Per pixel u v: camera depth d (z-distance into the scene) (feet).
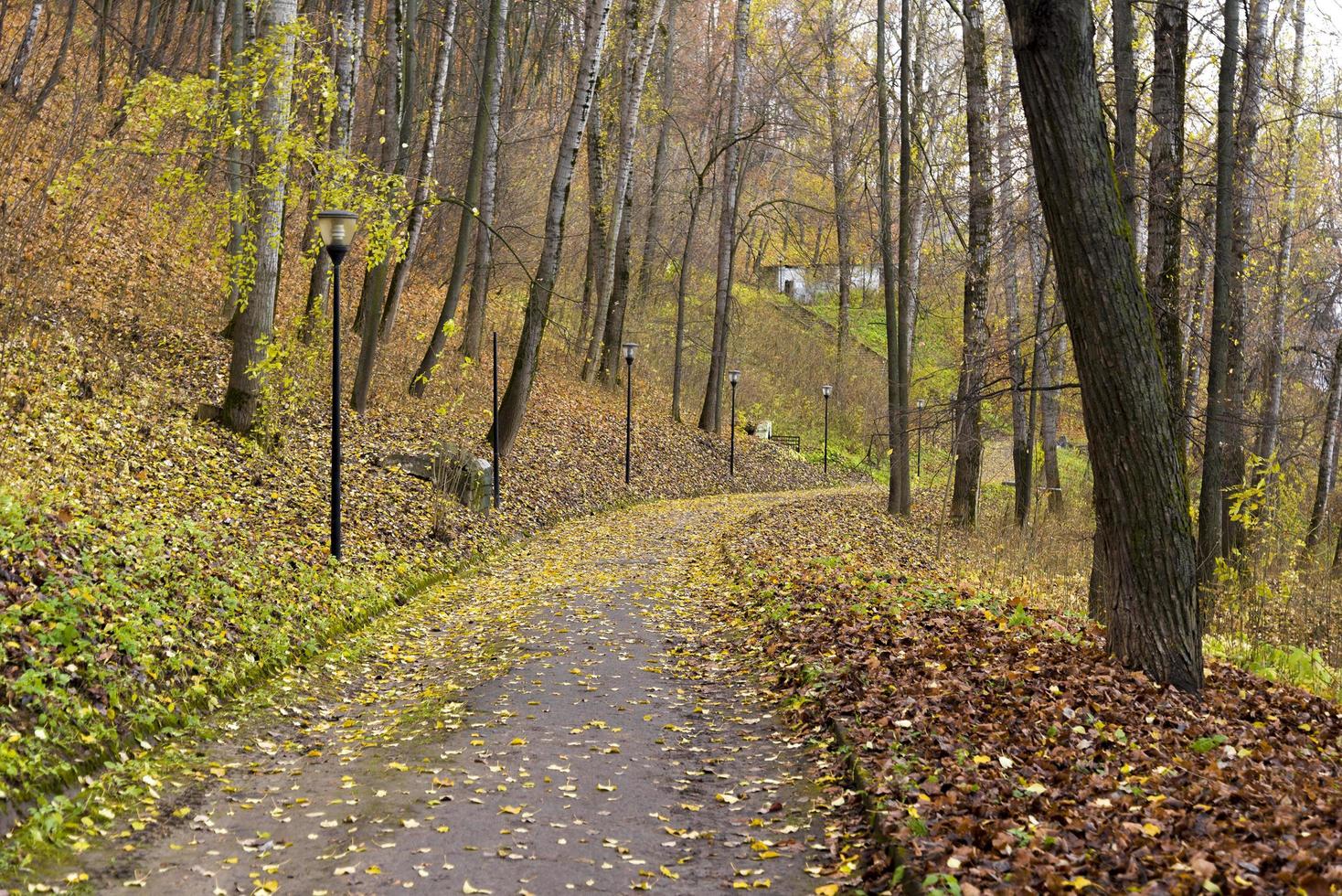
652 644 36.94
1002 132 62.75
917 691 25.45
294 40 51.34
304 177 67.41
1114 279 25.70
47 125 72.64
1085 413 26.94
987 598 39.86
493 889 16.52
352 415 71.36
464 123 121.49
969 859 15.66
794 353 184.14
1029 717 23.03
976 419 74.18
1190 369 52.03
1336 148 84.33
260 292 52.75
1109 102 49.62
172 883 16.72
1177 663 26.20
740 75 120.37
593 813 20.27
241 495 44.68
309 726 26.86
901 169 85.87
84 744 20.94
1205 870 14.05
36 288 52.01
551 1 117.70
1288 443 68.95
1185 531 26.35
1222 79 44.83
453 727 26.32
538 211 133.90
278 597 34.81
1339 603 49.42
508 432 79.36
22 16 87.10
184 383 57.47
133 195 73.36
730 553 58.95
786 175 197.57
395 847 18.31
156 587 29.37
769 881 16.83
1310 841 14.89
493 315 121.39
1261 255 62.18
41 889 15.97
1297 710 26.81
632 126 112.16
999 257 62.49
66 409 43.68
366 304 73.31
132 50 85.20
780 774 22.68
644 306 151.02
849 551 61.82
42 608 23.58
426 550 51.80
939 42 99.76
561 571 54.49
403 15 79.15
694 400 151.74
